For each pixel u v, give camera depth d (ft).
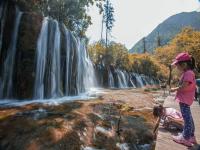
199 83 19.61
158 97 62.08
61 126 25.71
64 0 97.76
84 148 21.20
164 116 21.22
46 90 55.11
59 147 20.88
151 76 183.83
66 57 64.54
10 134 22.97
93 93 70.90
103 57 123.44
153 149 23.11
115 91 82.38
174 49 153.79
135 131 26.68
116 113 35.24
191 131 15.61
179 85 15.35
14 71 50.85
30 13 56.13
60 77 61.31
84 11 105.29
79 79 75.10
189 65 14.97
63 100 49.14
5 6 52.80
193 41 138.00
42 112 32.48
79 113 32.71
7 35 52.13
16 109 34.53
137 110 39.11
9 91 49.85
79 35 113.80
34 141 21.54
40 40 55.52
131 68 156.66
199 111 27.81
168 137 17.92
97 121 29.09
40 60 54.44
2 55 51.01
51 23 61.00
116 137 24.56
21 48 51.70
